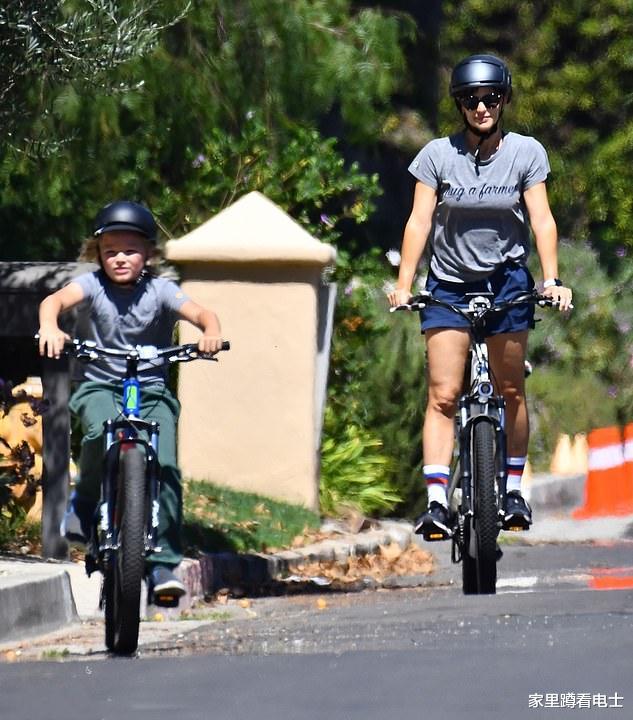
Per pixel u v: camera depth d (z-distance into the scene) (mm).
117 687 23219
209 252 51250
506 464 34344
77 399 29391
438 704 20469
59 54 42219
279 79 64875
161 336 29609
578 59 121062
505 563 46688
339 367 58938
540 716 19406
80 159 59969
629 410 78312
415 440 58375
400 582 43438
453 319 34500
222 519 47188
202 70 62812
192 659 25859
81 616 34844
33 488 41594
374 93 67250
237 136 64500
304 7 64938
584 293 92125
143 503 27484
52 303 28906
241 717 20344
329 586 42469
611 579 41125
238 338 51656
